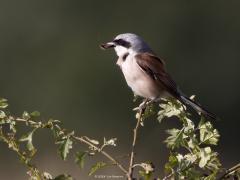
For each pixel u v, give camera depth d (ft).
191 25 74.33
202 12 74.59
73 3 73.00
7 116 14.19
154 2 75.97
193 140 13.87
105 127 65.87
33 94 67.72
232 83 70.69
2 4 71.51
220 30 73.10
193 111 58.75
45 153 52.65
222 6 73.41
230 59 72.02
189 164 13.52
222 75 71.31
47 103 67.26
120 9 74.95
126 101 66.49
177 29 74.33
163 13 75.31
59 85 67.97
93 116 66.54
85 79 67.92
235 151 65.41
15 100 67.67
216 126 67.36
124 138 63.87
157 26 75.20
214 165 13.69
